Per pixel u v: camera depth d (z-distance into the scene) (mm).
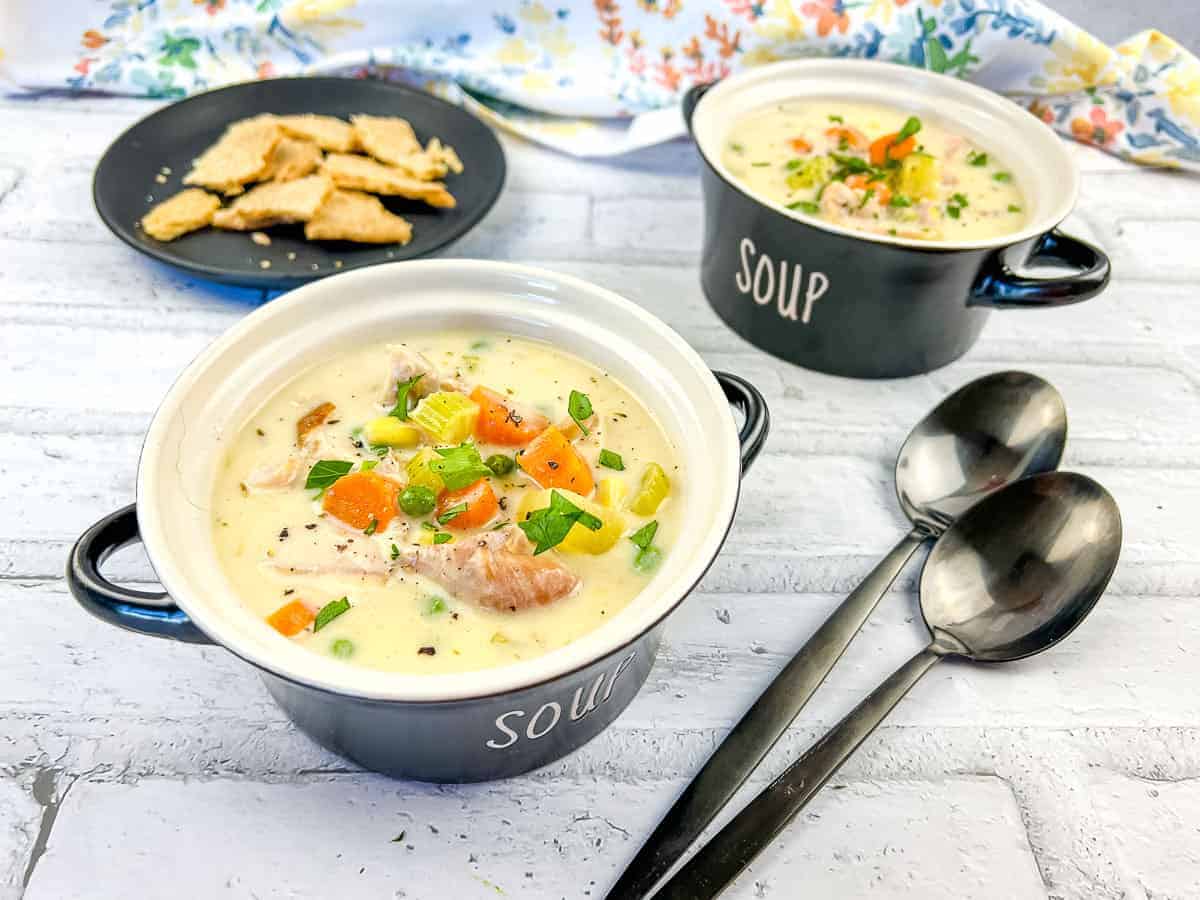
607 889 288
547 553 305
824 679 325
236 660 328
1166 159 541
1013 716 327
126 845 288
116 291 443
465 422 328
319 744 308
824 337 419
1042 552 342
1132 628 352
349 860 289
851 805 306
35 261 452
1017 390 384
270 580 299
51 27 540
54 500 365
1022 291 391
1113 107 544
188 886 282
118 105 546
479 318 360
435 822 297
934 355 426
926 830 302
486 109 543
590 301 353
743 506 380
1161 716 329
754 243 407
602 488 318
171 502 292
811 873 292
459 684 254
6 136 516
